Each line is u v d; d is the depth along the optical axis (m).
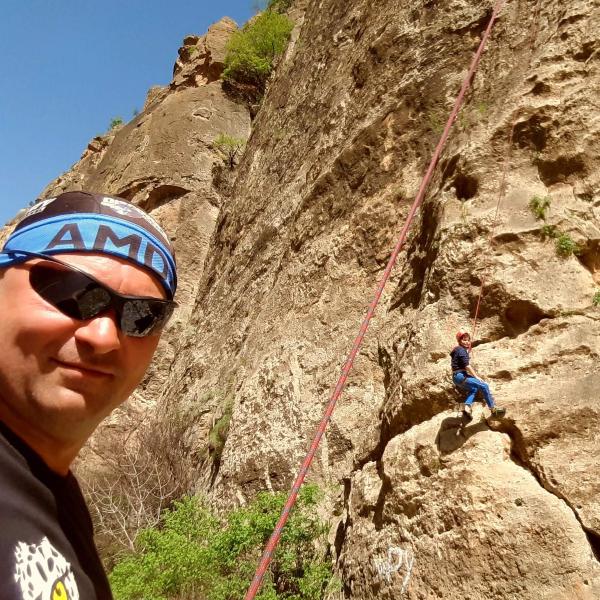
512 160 7.33
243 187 19.86
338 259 11.22
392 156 11.02
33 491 1.04
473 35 10.56
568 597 4.83
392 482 6.44
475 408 6.10
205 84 32.34
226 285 17.50
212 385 14.60
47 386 1.11
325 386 10.03
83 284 1.16
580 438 5.45
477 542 5.41
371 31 13.83
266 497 8.41
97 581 1.19
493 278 6.63
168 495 12.65
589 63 7.36
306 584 7.32
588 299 6.17
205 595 8.05
